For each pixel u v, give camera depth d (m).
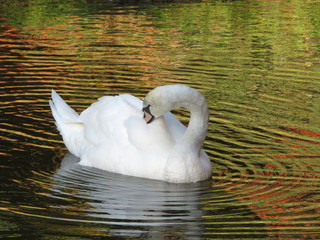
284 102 14.48
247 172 11.11
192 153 10.87
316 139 12.38
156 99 10.82
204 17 23.30
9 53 18.45
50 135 12.87
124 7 24.89
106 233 8.86
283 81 16.03
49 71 16.81
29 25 21.80
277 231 8.91
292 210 9.59
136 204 9.88
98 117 11.82
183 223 9.20
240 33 21.02
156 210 9.66
